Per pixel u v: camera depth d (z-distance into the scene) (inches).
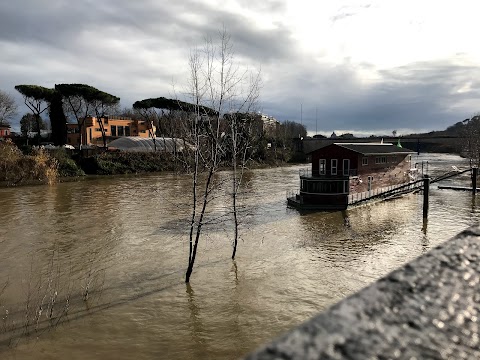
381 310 68.0
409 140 4384.8
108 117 3602.4
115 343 481.7
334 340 56.3
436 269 86.9
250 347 480.1
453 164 3243.1
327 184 1354.6
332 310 67.6
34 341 479.5
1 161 1835.6
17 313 548.1
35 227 1057.5
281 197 1593.3
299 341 55.3
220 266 748.6
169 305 583.8
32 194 1636.3
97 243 903.1
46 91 2728.8
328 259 794.8
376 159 1598.2
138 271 719.7
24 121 3956.7
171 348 474.9
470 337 61.5
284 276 699.4
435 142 4694.9
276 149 3870.6
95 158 2513.5
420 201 1520.7
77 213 1247.5
